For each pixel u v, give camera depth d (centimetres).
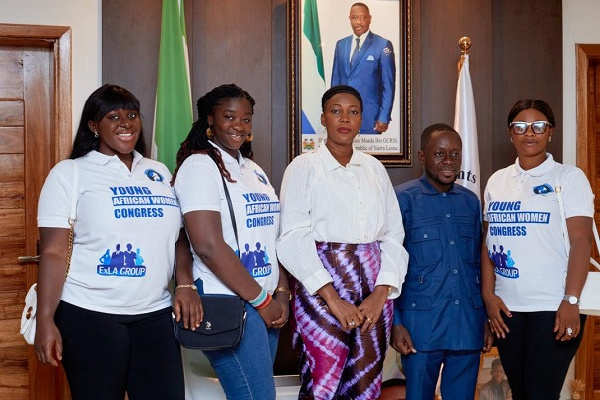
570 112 351
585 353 354
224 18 323
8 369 319
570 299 223
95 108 201
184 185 208
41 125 321
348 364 233
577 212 230
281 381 314
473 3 344
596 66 363
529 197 236
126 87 315
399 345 244
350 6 328
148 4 317
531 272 233
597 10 351
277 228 226
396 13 333
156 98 305
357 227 229
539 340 231
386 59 332
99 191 195
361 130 331
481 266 254
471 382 248
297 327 233
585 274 225
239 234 210
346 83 329
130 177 203
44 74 321
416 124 339
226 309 204
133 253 195
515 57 349
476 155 319
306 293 230
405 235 248
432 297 241
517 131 239
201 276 212
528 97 349
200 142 220
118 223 193
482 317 248
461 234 247
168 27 300
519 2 348
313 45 325
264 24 326
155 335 202
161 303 205
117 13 314
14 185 319
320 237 229
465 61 323
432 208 247
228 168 215
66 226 194
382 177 244
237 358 209
